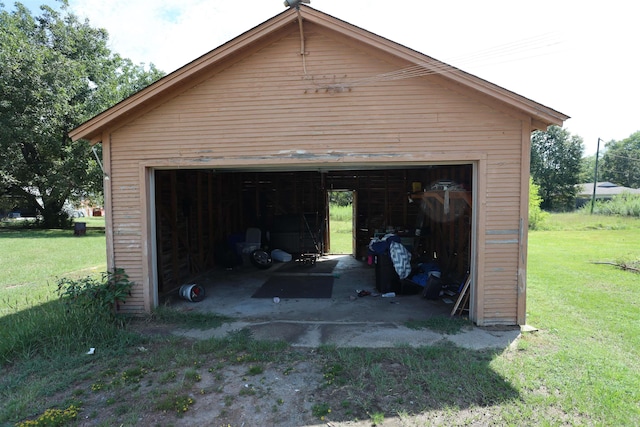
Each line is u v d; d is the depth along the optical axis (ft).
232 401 10.09
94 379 11.41
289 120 16.17
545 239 49.01
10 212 97.50
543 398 9.99
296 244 33.06
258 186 35.99
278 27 15.37
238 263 31.04
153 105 16.67
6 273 28.35
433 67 14.78
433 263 24.34
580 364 12.07
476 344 13.78
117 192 17.19
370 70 15.76
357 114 15.87
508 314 15.75
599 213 85.15
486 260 15.61
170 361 12.71
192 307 19.22
